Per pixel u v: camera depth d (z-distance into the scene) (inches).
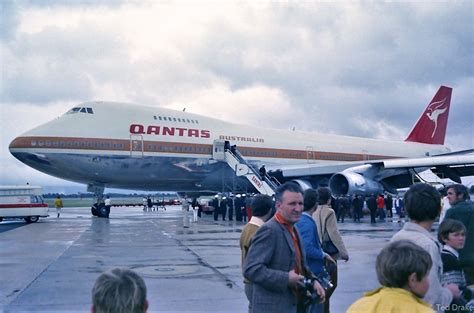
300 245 191.3
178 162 1194.0
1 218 1222.3
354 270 448.8
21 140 1090.7
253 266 176.7
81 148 1097.4
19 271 448.8
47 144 1082.1
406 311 125.6
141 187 1259.8
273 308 178.7
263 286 176.1
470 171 1353.3
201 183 1274.6
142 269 455.8
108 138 1120.2
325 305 250.7
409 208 179.8
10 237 775.1
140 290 107.9
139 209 2401.6
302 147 1445.6
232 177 1299.2
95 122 1128.2
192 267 466.9
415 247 132.4
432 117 1862.7
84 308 312.8
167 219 1285.7
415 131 1836.9
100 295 105.8
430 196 177.9
